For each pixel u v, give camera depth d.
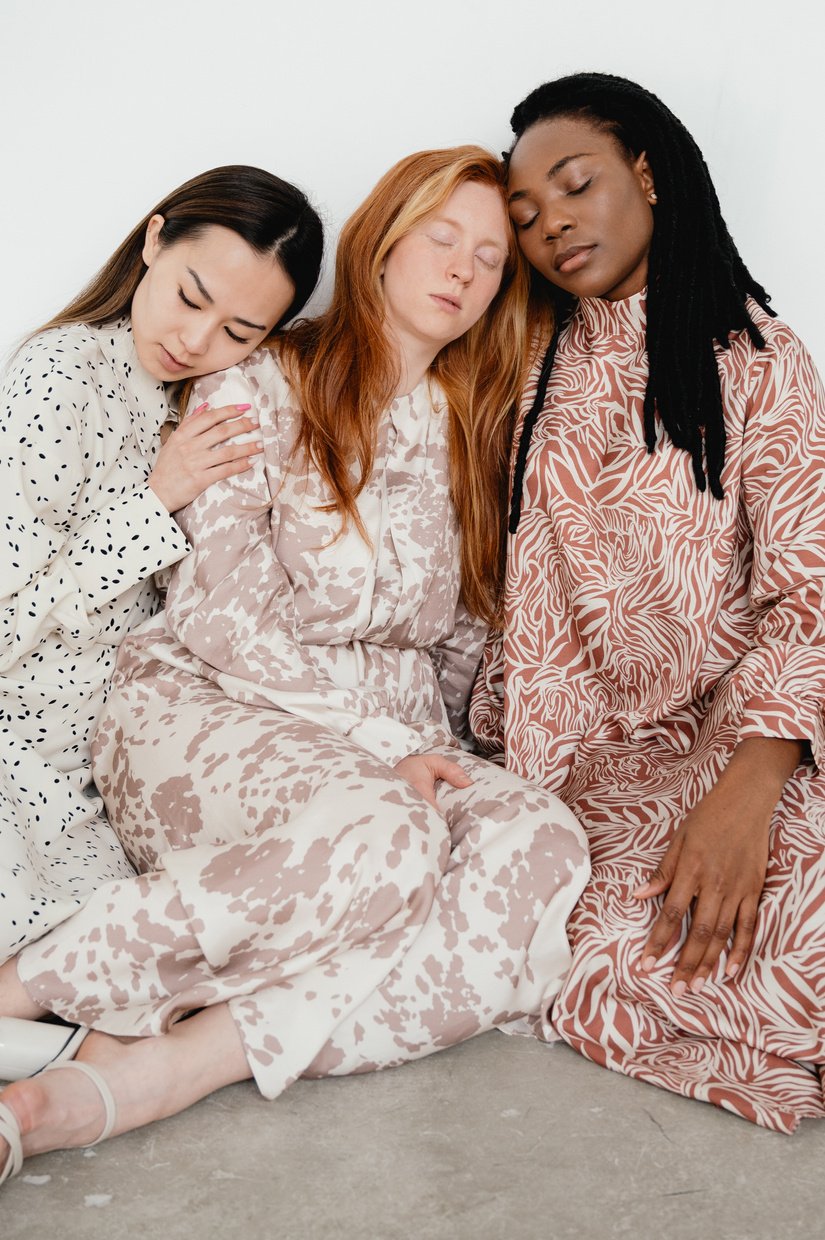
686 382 1.94
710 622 1.96
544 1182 1.37
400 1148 1.42
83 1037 1.50
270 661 1.86
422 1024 1.58
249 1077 1.51
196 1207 1.29
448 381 2.11
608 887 1.73
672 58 2.41
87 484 1.86
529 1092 1.56
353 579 1.96
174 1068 1.42
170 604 1.91
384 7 2.36
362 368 1.97
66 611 1.83
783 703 1.77
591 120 1.94
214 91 2.37
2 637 1.78
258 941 1.54
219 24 2.34
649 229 1.96
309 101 2.39
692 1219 1.32
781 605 1.87
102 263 2.43
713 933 1.64
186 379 2.06
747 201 2.50
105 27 2.33
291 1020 1.49
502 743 2.26
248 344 1.95
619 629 2.03
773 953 1.63
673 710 2.01
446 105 2.41
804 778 1.79
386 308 2.00
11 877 1.58
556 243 1.96
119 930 1.54
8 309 2.44
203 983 1.49
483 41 2.38
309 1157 1.39
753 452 1.92
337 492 1.95
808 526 1.86
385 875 1.54
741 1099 1.54
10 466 1.74
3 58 2.33
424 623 2.12
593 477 2.04
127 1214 1.28
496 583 2.22
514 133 2.29
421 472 2.09
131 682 1.95
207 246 1.86
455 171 1.93
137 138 2.38
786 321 2.56
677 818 1.83
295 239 1.91
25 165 2.38
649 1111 1.53
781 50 2.41
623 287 2.01
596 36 2.39
